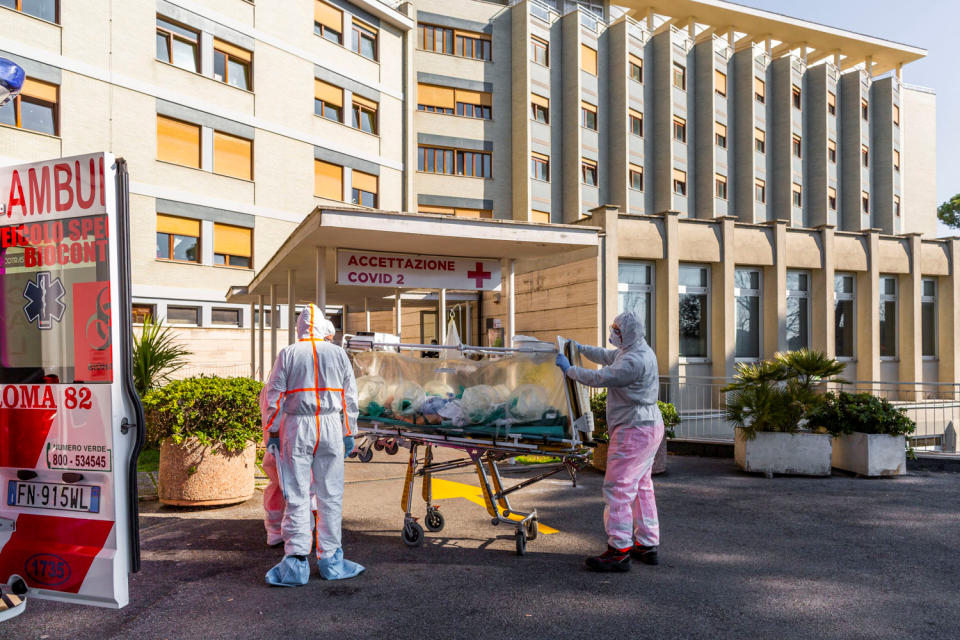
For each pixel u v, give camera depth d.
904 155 43.28
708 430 11.27
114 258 3.50
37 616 3.80
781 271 16.89
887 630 3.67
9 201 3.69
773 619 3.81
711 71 32.41
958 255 21.50
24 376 3.68
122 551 3.51
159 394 6.40
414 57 27.19
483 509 6.61
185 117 19.64
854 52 40.22
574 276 14.61
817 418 9.02
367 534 5.64
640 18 34.97
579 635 3.57
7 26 15.98
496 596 4.16
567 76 29.17
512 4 28.94
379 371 5.97
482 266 10.40
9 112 16.02
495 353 5.77
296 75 22.73
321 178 23.59
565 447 4.96
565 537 5.61
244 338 20.77
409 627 3.66
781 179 34.69
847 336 19.25
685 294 15.88
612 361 5.19
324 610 3.91
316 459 4.54
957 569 4.77
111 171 3.51
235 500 6.52
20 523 3.68
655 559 4.86
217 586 4.31
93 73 17.58
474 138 27.95
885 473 8.59
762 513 6.55
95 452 3.54
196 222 19.97
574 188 28.70
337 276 9.38
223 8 20.72
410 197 26.45
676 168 31.41
